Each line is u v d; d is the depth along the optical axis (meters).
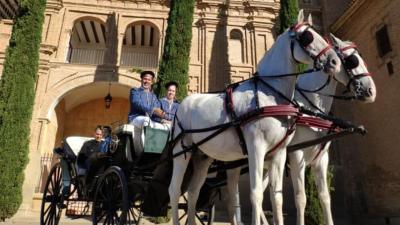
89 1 18.84
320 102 6.03
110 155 6.47
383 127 16.08
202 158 5.68
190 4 16.48
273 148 4.54
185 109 5.50
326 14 20.27
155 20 19.03
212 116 4.98
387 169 15.62
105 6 18.91
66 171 7.16
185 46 15.47
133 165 5.97
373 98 5.10
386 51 16.38
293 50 4.63
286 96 4.70
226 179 6.39
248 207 15.41
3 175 13.27
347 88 5.24
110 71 17.64
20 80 14.64
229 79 17.97
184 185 5.80
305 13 20.52
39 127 16.25
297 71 4.80
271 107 4.39
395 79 15.55
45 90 16.84
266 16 19.42
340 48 5.22
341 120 4.97
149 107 6.44
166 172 5.77
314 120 5.47
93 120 21.55
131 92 6.59
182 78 14.81
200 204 6.49
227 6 19.42
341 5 20.47
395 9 15.72
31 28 15.61
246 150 4.58
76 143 7.52
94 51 22.14
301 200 5.25
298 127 5.48
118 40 18.34
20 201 13.56
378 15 16.81
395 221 14.88
